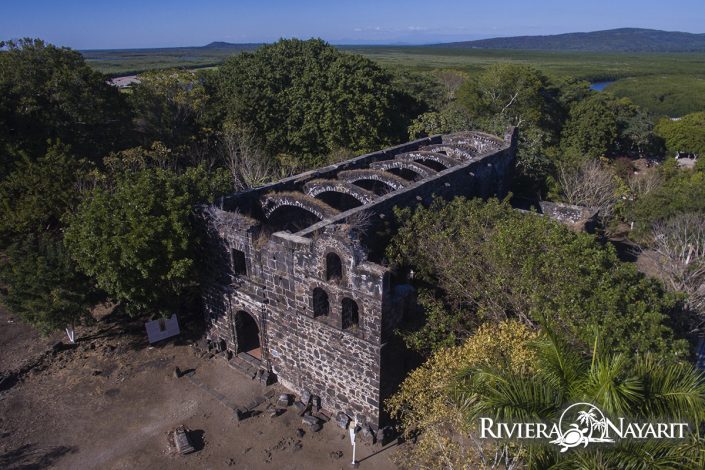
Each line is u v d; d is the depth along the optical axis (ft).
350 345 69.92
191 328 98.84
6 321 101.04
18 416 76.69
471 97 237.25
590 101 254.68
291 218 102.99
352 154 162.61
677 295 67.72
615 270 66.18
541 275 66.54
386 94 184.85
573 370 39.50
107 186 109.60
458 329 71.10
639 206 138.21
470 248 76.59
